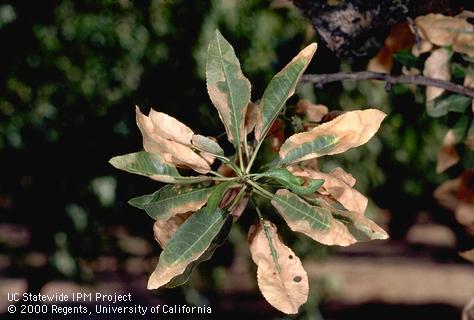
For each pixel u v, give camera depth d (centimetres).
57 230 354
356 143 89
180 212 91
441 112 148
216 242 92
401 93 363
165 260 88
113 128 343
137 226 366
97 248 362
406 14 136
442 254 625
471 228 162
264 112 93
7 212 449
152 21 336
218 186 89
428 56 152
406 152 389
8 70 337
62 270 358
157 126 92
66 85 342
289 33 317
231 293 477
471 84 144
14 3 326
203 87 331
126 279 465
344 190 92
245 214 344
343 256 620
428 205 418
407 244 641
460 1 143
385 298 536
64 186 347
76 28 338
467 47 139
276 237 92
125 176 352
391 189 409
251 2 323
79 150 345
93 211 353
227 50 94
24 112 343
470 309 164
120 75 340
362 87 350
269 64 324
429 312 518
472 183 161
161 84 337
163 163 90
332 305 516
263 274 91
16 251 372
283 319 351
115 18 338
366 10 136
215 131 328
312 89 318
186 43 336
